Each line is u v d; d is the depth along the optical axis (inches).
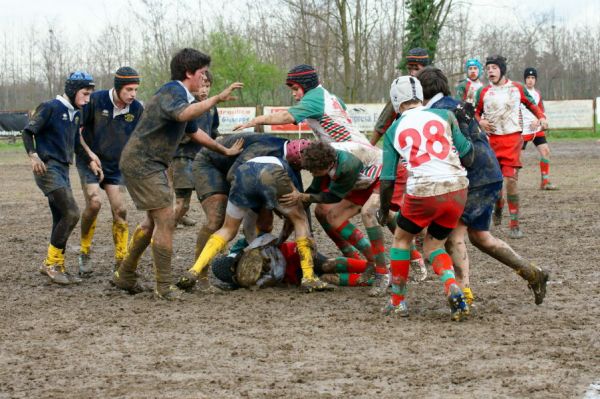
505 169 520.4
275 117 370.6
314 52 2161.7
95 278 421.1
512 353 264.7
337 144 357.4
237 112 1694.1
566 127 1834.4
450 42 2190.0
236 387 234.5
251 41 2144.4
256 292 374.0
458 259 326.3
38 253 499.5
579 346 271.9
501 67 527.5
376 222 362.0
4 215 692.7
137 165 354.3
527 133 778.2
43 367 258.1
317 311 333.7
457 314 307.4
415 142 304.8
